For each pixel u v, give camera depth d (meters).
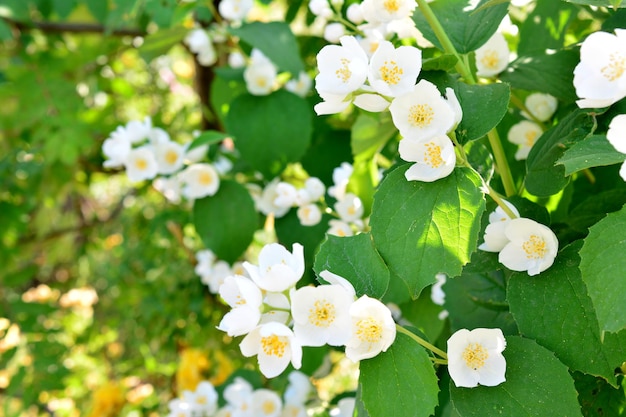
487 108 0.43
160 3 0.83
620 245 0.38
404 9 0.50
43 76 0.99
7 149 1.11
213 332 0.99
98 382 1.26
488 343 0.42
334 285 0.40
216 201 0.74
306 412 0.71
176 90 1.32
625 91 0.38
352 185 0.67
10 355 1.01
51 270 1.60
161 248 1.13
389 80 0.41
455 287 0.55
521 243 0.44
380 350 0.41
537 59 0.53
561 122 0.48
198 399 0.78
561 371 0.41
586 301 0.43
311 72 0.82
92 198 1.59
